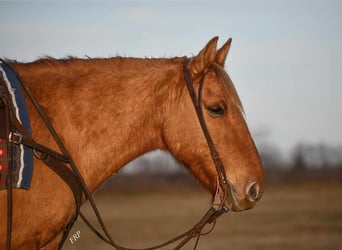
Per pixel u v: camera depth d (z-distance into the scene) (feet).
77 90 19.94
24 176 18.04
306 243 65.10
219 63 21.62
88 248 61.93
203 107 20.27
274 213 94.02
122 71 20.57
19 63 20.08
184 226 80.74
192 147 20.53
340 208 99.40
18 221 18.26
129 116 20.27
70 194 19.08
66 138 19.49
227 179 20.35
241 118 20.59
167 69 20.75
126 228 78.33
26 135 18.20
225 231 75.20
